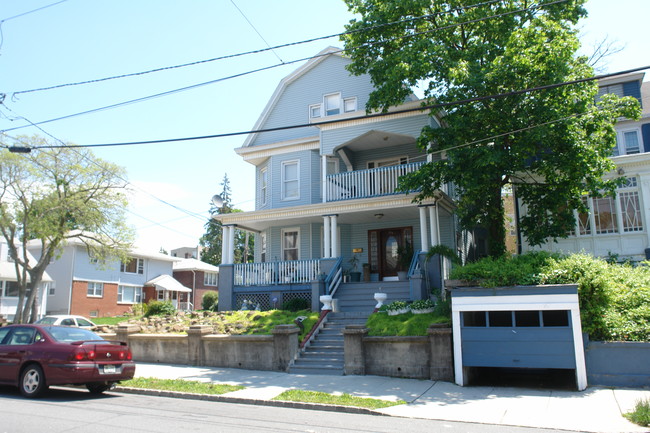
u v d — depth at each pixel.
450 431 7.63
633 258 18.08
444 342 12.23
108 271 39.97
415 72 15.34
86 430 7.13
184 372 13.92
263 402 10.02
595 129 14.62
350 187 20.80
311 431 7.41
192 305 48.34
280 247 23.61
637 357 10.77
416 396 10.45
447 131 15.51
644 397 9.70
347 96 23.64
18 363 10.26
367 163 23.34
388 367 12.87
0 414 8.23
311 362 13.94
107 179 28.38
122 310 41.03
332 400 9.87
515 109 14.52
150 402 10.02
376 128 20.48
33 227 25.73
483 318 13.49
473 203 16.47
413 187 16.14
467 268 12.30
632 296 12.34
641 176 18.34
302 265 20.27
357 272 21.33
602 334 11.38
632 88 21.03
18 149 13.54
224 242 21.98
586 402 9.55
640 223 18.22
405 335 12.86
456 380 11.69
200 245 63.38
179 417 8.34
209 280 51.88
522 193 16.98
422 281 16.66
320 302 17.88
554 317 12.75
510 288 11.52
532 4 16.30
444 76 15.74
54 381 9.82
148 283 42.97
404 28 17.06
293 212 20.78
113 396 10.70
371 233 22.56
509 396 10.34
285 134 24.73
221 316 18.42
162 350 15.93
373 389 11.19
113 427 7.38
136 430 7.20
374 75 17.62
